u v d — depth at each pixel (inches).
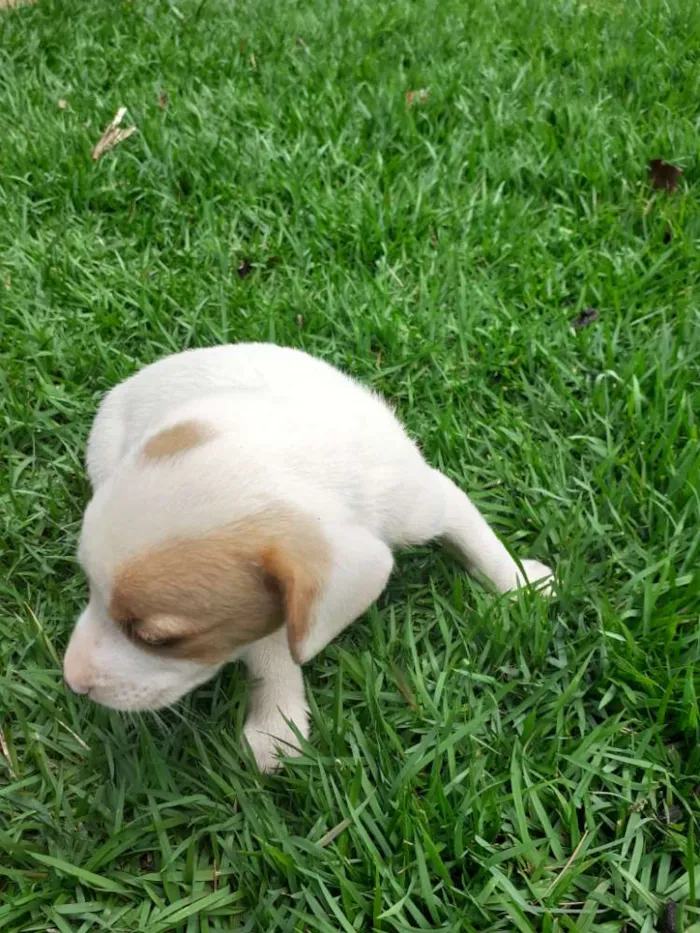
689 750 14.4
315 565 12.0
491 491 18.3
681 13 36.9
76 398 20.6
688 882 12.8
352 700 15.3
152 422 15.0
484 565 16.4
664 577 15.8
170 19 35.8
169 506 11.8
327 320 22.0
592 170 26.3
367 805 13.7
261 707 15.0
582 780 13.7
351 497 13.6
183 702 15.3
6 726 15.1
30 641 15.8
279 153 27.4
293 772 14.1
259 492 12.2
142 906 13.0
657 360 19.9
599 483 17.9
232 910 13.0
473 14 37.2
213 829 13.6
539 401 20.0
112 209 26.3
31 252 23.9
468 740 14.4
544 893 12.8
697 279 23.0
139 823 13.8
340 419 14.2
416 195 25.5
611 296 22.3
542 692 14.7
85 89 31.2
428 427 19.6
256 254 24.5
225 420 13.2
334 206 25.2
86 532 12.3
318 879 12.8
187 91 31.1
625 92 31.3
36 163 27.1
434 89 30.4
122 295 23.0
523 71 31.5
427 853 13.0
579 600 16.2
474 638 15.8
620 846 13.5
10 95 30.1
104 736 14.6
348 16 36.3
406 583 16.8
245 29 35.4
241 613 12.2
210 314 22.5
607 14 37.6
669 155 27.1
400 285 23.4
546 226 24.8
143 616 11.8
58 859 13.1
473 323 21.9
